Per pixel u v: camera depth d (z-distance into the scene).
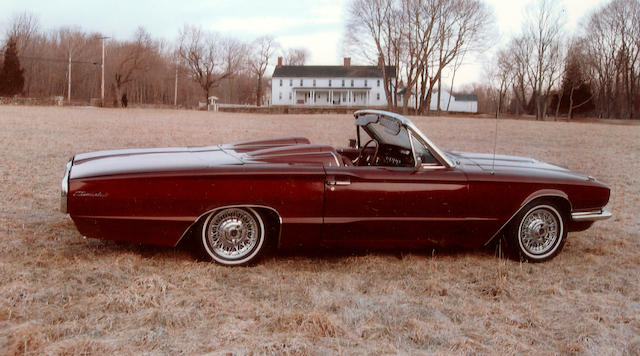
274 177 3.77
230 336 2.71
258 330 2.82
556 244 4.38
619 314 3.29
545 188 4.23
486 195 4.11
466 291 3.61
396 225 4.01
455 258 4.39
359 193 3.90
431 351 2.70
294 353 2.58
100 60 75.38
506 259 4.43
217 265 3.88
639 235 5.50
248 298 3.29
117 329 2.77
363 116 4.76
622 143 19.53
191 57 71.69
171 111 47.25
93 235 3.69
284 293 3.42
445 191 4.02
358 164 4.93
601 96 73.44
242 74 101.12
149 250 4.18
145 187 3.62
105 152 4.47
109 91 70.06
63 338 2.63
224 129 22.11
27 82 74.88
